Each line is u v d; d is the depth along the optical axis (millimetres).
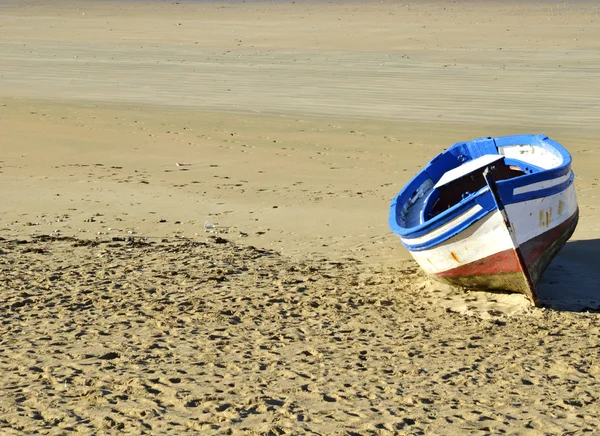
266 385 7070
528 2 67062
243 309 9500
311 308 9586
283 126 22312
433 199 11922
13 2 68750
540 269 10328
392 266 11602
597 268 11258
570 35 39719
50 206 15000
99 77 30281
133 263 11500
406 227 11383
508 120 22375
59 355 7812
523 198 9609
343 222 14031
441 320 9203
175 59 34156
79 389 6906
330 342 8359
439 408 6555
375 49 36000
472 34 41156
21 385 7004
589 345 8211
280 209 14898
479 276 10062
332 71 30469
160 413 6406
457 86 27078
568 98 24766
